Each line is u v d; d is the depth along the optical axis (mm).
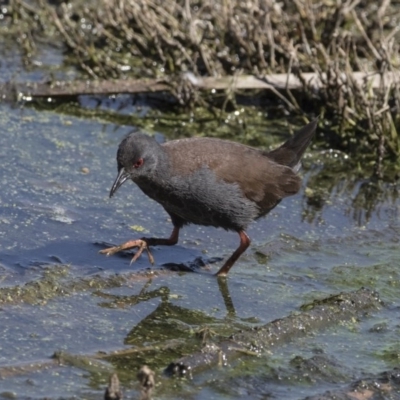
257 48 16516
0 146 13367
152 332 9289
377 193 13555
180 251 11336
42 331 8977
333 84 15336
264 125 15391
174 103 15828
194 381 8352
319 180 13859
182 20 17672
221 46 16875
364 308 10133
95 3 19016
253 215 11086
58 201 12000
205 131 14992
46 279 9945
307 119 15461
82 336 9000
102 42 17641
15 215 11414
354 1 17500
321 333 9594
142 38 17406
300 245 11719
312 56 16266
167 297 10109
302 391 8469
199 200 10781
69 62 16812
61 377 8156
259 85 15766
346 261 11422
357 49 17344
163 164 10672
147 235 11531
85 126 14609
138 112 15422
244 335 9086
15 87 15125
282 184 11328
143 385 7621
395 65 16016
